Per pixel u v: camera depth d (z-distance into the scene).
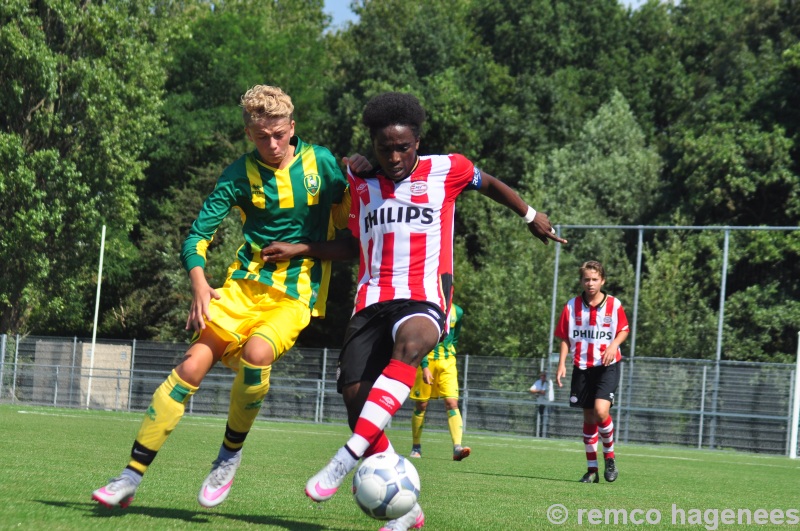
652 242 49.75
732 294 39.47
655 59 66.44
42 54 43.81
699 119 53.59
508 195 7.08
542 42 65.81
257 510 7.42
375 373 6.41
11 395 39.75
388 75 59.88
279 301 6.82
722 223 49.03
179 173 66.88
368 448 6.24
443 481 12.16
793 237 39.91
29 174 43.38
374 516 5.92
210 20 68.94
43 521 5.77
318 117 60.62
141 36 48.75
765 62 53.19
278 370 37.28
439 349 17.27
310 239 7.02
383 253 6.50
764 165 48.09
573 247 47.38
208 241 6.81
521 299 42.03
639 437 30.52
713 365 29.69
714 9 68.38
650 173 51.97
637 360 30.66
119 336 63.94
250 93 6.74
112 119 46.50
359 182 6.69
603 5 66.62
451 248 6.70
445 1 76.19
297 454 16.17
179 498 7.89
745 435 29.17
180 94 67.00
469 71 63.31
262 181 6.86
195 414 37.88
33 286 46.31
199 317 6.38
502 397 33.19
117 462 11.61
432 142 55.22
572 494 10.84
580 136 56.31
